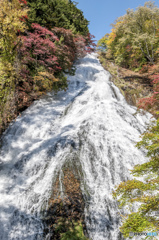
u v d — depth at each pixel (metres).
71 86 15.52
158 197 2.71
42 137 8.58
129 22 19.30
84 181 5.42
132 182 2.99
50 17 15.15
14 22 6.98
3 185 5.86
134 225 2.45
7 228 4.41
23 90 10.69
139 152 6.70
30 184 5.65
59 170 5.68
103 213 4.66
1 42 7.21
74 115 10.05
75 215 4.55
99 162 6.15
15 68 8.20
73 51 17.09
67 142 6.91
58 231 4.20
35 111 10.95
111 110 10.01
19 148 7.95
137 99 15.29
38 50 11.16
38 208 4.74
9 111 9.37
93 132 7.54
